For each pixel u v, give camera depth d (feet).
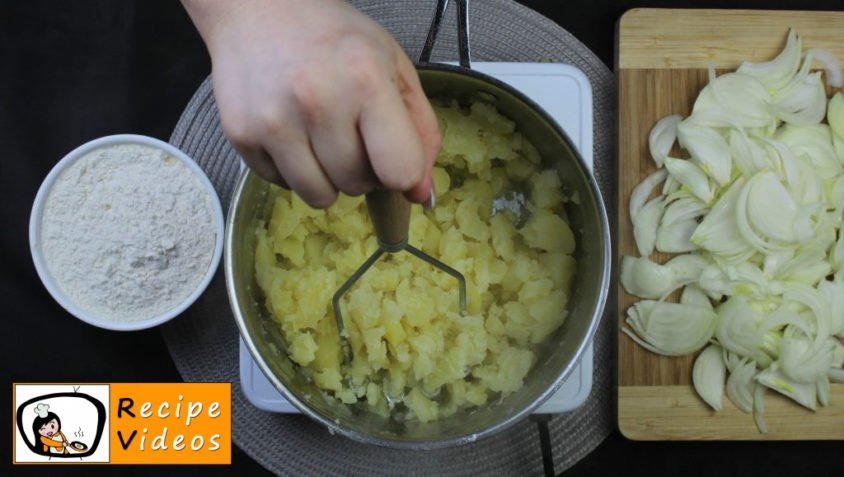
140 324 2.47
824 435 2.76
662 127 2.79
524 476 2.70
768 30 2.83
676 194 2.78
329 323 2.25
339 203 2.24
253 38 1.33
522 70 2.48
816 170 2.78
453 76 2.03
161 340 2.81
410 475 2.69
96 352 2.81
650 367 2.76
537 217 2.28
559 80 2.48
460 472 2.70
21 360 2.80
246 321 1.94
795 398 2.75
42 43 2.88
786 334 2.73
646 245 2.77
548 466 2.46
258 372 2.37
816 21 2.83
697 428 2.75
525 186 2.37
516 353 2.24
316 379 2.22
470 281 2.26
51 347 2.81
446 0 2.12
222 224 2.50
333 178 1.35
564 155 2.08
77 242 2.51
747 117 2.75
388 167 1.24
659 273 2.73
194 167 2.52
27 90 2.86
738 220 2.70
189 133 2.77
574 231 2.27
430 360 2.20
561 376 1.93
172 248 2.50
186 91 2.87
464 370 2.20
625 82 2.80
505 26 2.83
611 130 2.88
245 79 1.32
